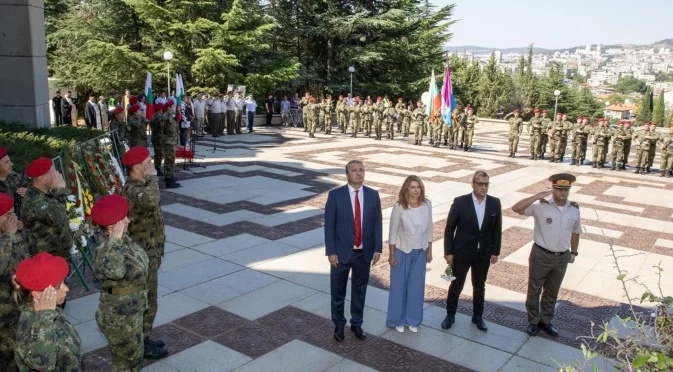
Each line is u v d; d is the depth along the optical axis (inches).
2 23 510.3
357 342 236.5
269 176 593.9
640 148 720.3
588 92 2768.2
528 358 228.5
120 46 1153.4
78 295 275.6
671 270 345.4
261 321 253.4
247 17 1210.0
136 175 215.9
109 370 209.6
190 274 307.1
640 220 474.0
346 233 228.4
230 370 211.6
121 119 558.6
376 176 616.7
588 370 219.1
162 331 240.8
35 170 231.9
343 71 1437.0
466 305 279.6
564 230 237.1
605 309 281.9
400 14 1393.9
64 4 1341.0
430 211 241.6
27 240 232.4
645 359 111.0
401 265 241.4
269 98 1158.3
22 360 133.7
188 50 1213.7
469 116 850.1
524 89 2448.3
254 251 348.8
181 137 738.2
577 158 759.1
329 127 1008.9
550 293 245.8
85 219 303.6
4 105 526.6
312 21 1397.6
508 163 751.1
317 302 275.7
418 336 244.5
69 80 1279.5
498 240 244.5
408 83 1501.0
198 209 445.4
